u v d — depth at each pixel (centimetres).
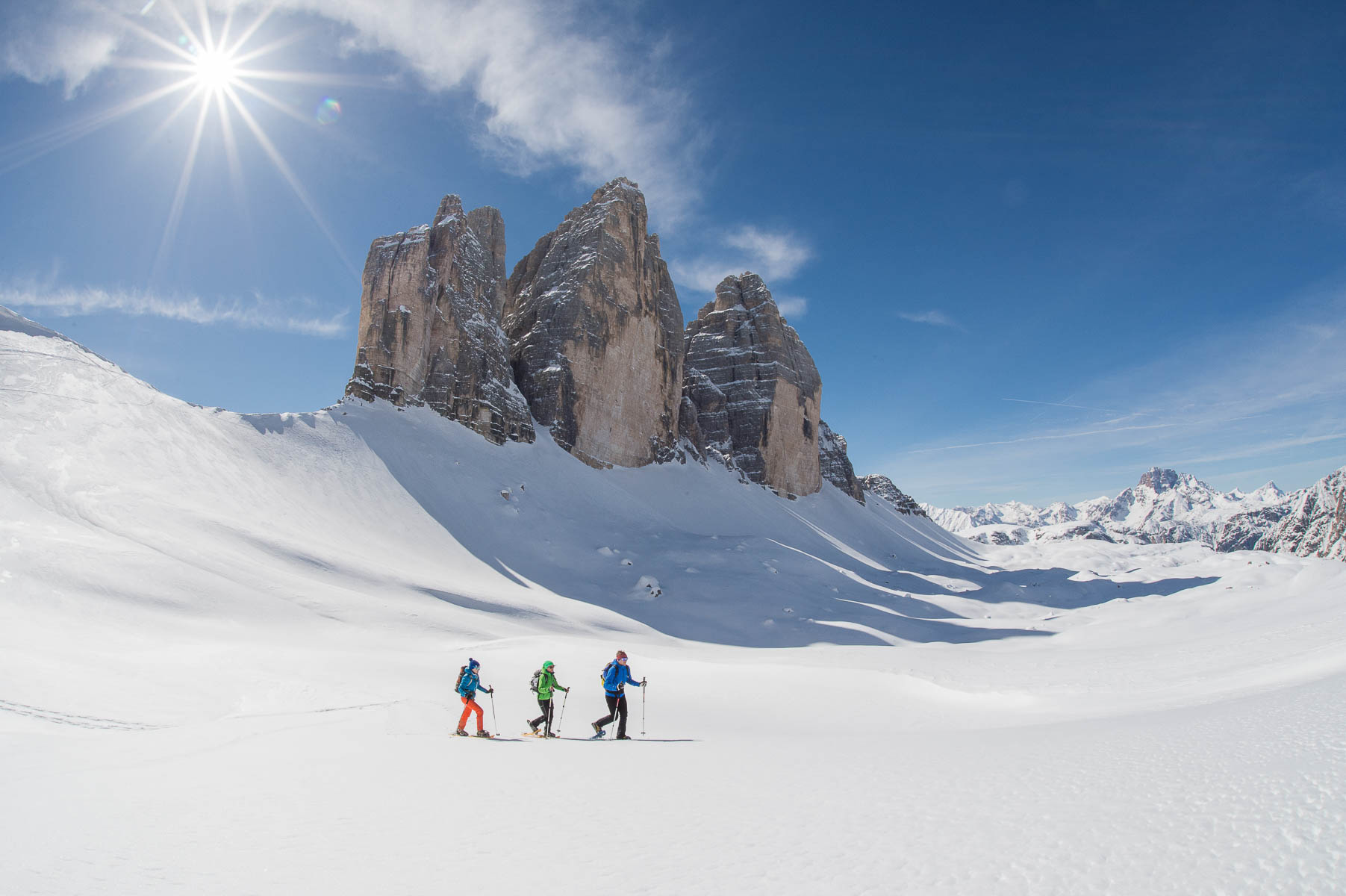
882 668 3164
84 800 738
